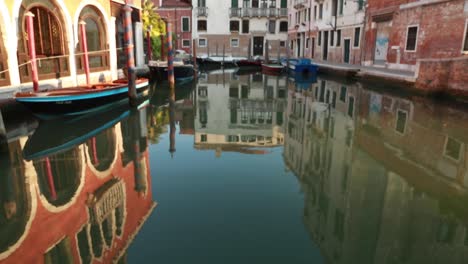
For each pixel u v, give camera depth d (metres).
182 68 21.25
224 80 25.22
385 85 17.66
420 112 12.38
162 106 14.71
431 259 3.99
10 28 10.30
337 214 5.08
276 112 14.12
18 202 5.58
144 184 6.17
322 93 18.27
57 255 4.09
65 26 12.96
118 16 17.97
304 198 5.61
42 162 7.39
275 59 39.50
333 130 10.68
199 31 40.69
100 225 4.75
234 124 11.97
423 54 17.53
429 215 5.07
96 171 6.92
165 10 40.12
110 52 16.22
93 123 10.94
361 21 23.91
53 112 10.03
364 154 8.16
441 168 7.12
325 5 30.00
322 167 7.19
